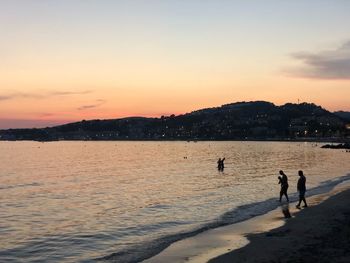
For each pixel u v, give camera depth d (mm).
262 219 27719
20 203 40562
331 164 87750
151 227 27156
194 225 27031
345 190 40062
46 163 109438
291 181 54125
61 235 25578
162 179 63281
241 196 40625
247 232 23953
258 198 38531
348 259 16875
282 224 25375
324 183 49344
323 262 16625
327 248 18953
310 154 135625
